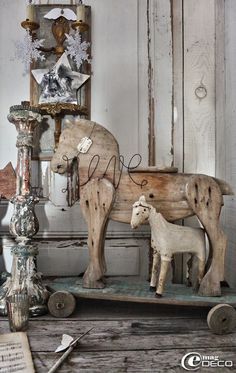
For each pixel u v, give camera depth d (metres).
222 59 1.31
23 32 1.37
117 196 1.01
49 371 0.70
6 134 1.35
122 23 1.39
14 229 1.00
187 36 1.39
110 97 1.37
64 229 1.34
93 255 1.02
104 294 0.96
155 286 1.00
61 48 1.33
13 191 1.33
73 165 1.07
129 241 1.34
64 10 1.36
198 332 0.88
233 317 0.88
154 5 1.39
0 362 0.73
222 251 0.98
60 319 0.95
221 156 1.32
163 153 1.37
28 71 1.36
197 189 0.98
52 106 1.25
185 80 1.39
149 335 0.86
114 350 0.79
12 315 0.87
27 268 1.00
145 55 1.39
